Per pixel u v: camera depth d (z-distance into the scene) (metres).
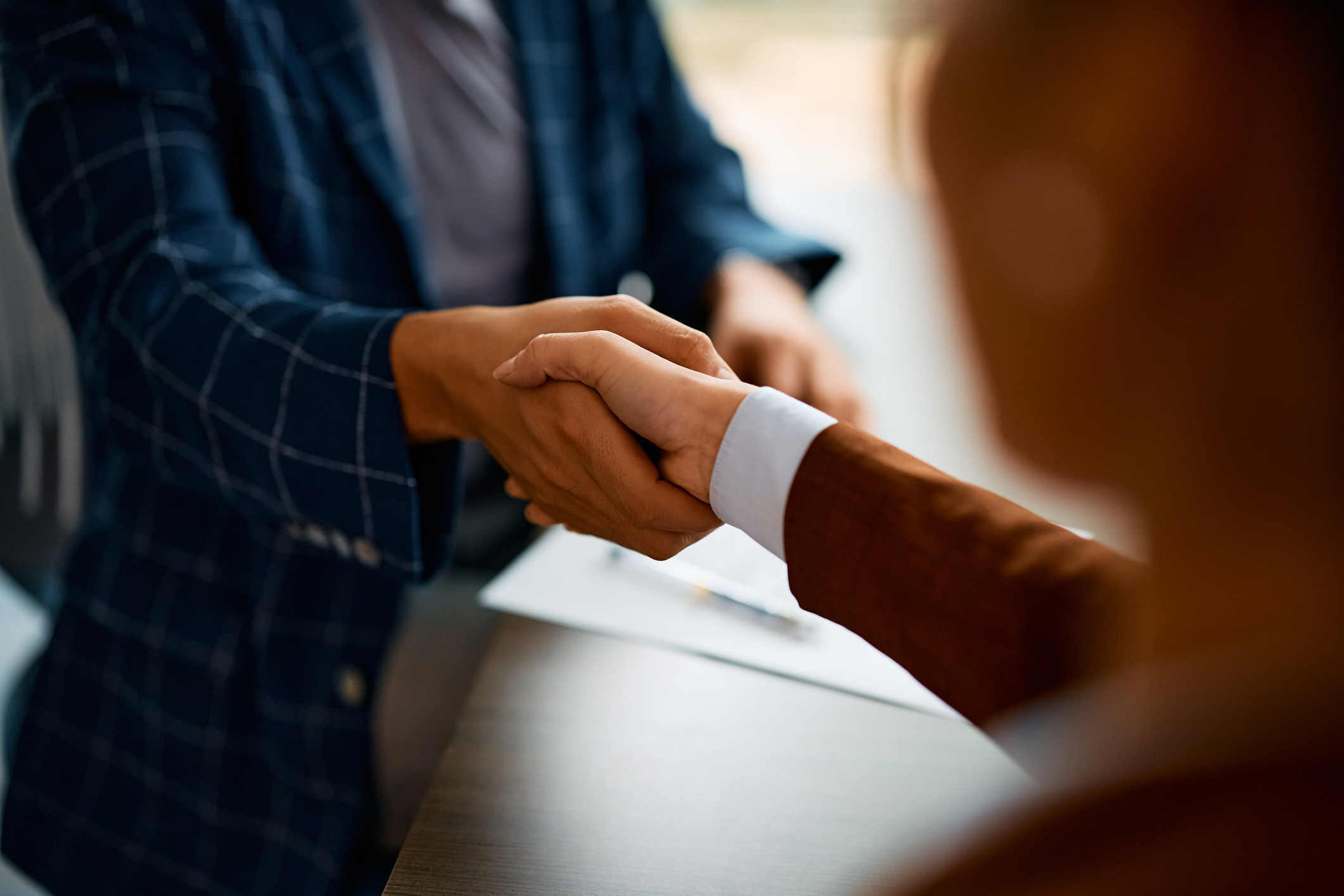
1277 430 0.17
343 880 0.59
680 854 0.34
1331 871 0.16
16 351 0.79
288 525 0.53
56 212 0.57
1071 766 0.20
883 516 0.31
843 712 0.42
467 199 0.80
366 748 0.62
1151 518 0.19
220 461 0.51
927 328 0.84
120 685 0.66
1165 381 0.17
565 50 0.83
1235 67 0.15
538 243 0.86
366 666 0.64
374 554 0.51
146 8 0.58
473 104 0.78
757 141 2.07
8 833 0.67
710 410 0.35
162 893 0.63
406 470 0.47
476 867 0.33
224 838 0.63
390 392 0.46
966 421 0.21
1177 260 0.16
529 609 0.49
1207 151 0.16
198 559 0.66
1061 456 0.20
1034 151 0.17
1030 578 0.28
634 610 0.49
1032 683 0.27
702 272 0.81
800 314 0.73
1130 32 0.16
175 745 0.65
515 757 0.39
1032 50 0.17
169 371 0.50
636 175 0.90
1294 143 0.15
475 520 0.80
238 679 0.65
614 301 0.41
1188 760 0.17
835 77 2.45
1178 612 0.18
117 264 0.55
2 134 0.72
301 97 0.66
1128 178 0.16
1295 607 0.17
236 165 0.66
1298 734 0.16
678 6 2.77
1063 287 0.18
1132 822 0.17
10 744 0.72
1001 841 0.18
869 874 0.33
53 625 0.69
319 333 0.48
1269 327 0.16
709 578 0.51
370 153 0.68
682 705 0.43
